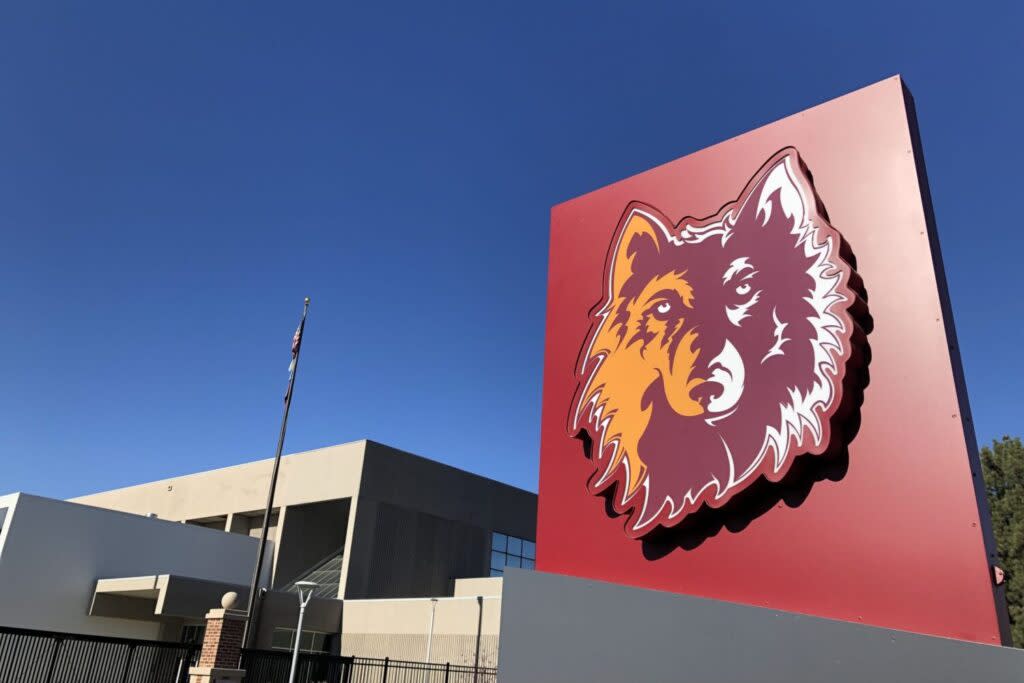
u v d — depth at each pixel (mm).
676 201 8680
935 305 6527
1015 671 5145
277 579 43250
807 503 6676
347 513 48500
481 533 49594
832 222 7410
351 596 40156
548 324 9344
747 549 6879
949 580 5773
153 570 37062
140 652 23656
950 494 5973
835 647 5789
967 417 6652
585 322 8953
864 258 7082
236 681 17875
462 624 33906
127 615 35188
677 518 7219
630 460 7797
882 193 7199
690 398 7590
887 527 6191
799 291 7176
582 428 8391
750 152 8250
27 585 32344
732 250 7902
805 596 6406
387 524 43438
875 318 6824
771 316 7297
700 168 8625
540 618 6469
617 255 8977
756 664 5930
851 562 6273
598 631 6340
